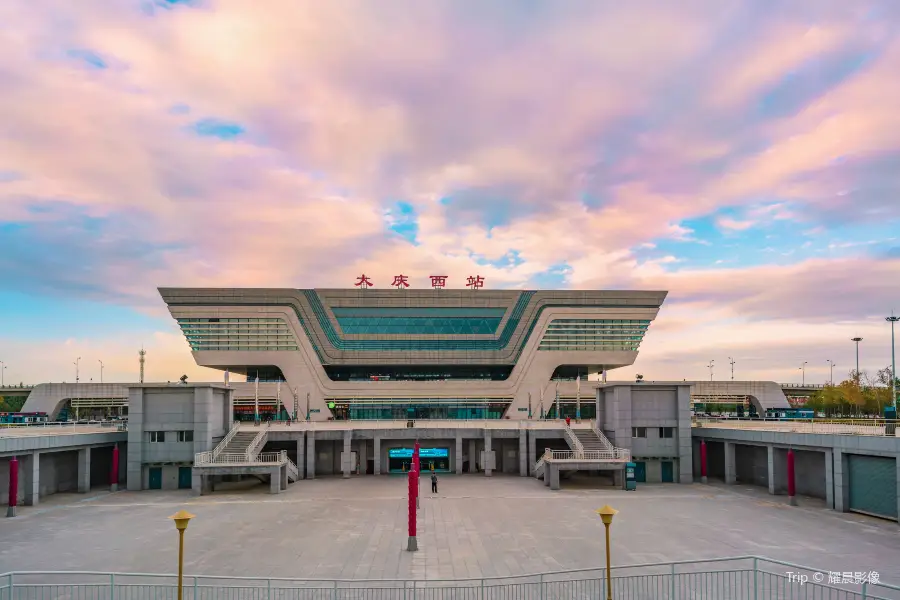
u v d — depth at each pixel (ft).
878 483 147.13
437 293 344.28
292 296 339.16
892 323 258.57
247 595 91.15
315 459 234.99
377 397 340.59
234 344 338.13
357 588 83.76
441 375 363.76
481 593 83.82
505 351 347.77
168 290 333.83
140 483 196.65
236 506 167.02
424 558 111.86
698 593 90.68
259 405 336.29
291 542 124.77
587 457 198.80
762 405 367.45
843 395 372.17
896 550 115.75
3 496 173.58
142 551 118.52
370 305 342.44
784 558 110.32
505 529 135.23
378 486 202.18
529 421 244.63
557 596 89.51
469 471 234.58
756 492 187.52
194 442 197.57
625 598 88.53
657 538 126.11
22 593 92.63
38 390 339.98
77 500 178.50
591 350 351.05
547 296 349.82
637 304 353.10
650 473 208.95
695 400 364.38
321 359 341.00
